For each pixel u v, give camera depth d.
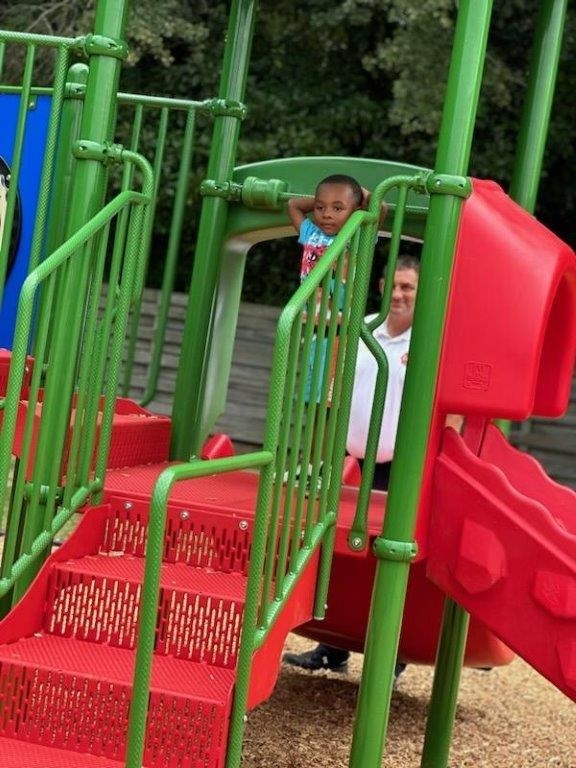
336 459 3.55
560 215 14.17
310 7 13.43
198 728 3.01
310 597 3.56
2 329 4.22
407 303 5.17
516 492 3.50
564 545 3.43
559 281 3.73
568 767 4.95
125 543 3.74
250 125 13.71
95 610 3.45
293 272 14.67
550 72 5.01
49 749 3.11
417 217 4.43
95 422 3.66
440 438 3.63
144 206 3.68
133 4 12.31
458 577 3.54
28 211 4.18
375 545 3.53
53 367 3.50
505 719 5.63
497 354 3.49
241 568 3.63
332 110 13.55
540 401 4.29
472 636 5.00
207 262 4.83
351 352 3.52
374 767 3.53
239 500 3.94
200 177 13.85
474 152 13.22
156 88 14.11
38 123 4.19
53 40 3.72
